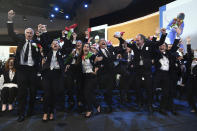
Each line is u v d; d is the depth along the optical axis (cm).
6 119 302
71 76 399
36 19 1121
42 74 312
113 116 321
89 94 326
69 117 315
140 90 395
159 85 368
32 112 337
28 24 1109
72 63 393
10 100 371
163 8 624
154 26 665
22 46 310
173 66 367
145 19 702
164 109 351
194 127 253
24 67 304
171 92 356
